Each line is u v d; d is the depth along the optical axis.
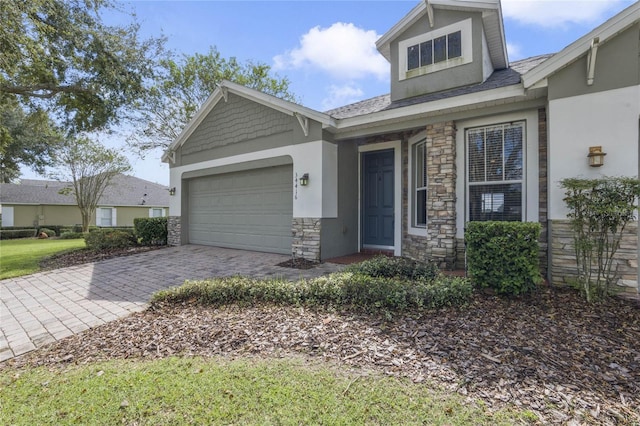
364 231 8.58
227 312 4.29
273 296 4.54
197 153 10.52
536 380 2.50
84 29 9.77
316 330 3.54
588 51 4.43
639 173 4.30
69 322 4.40
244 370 2.82
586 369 2.64
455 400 2.30
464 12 6.93
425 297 3.97
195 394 2.50
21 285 6.69
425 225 6.85
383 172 8.30
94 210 23.22
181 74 17.16
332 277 4.79
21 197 24.00
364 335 3.36
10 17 7.33
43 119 11.99
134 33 11.03
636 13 4.12
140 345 3.51
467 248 4.56
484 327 3.41
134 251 10.12
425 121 6.36
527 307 3.92
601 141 4.41
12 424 2.27
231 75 18.17
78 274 7.38
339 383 2.56
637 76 4.24
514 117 5.62
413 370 2.70
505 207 5.74
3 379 2.97
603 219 4.05
